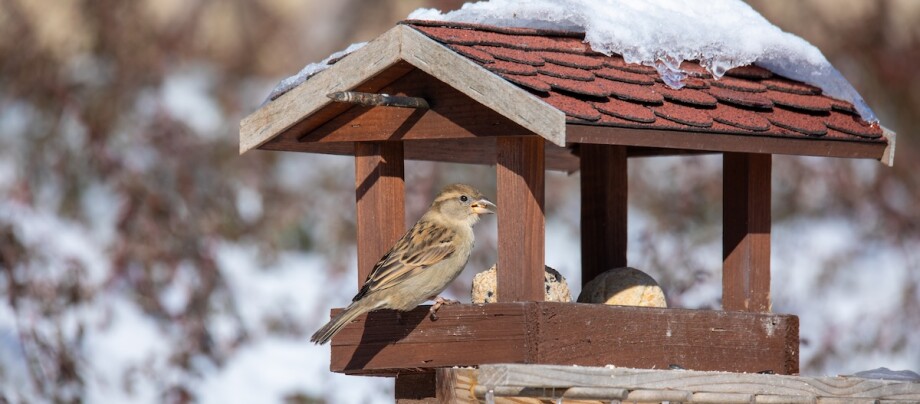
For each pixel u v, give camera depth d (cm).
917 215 1705
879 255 1677
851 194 1725
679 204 1617
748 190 877
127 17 1762
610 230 930
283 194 1670
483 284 817
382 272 792
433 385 839
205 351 1430
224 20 1809
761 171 880
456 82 725
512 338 730
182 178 1603
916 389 828
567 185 1730
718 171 1650
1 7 1733
